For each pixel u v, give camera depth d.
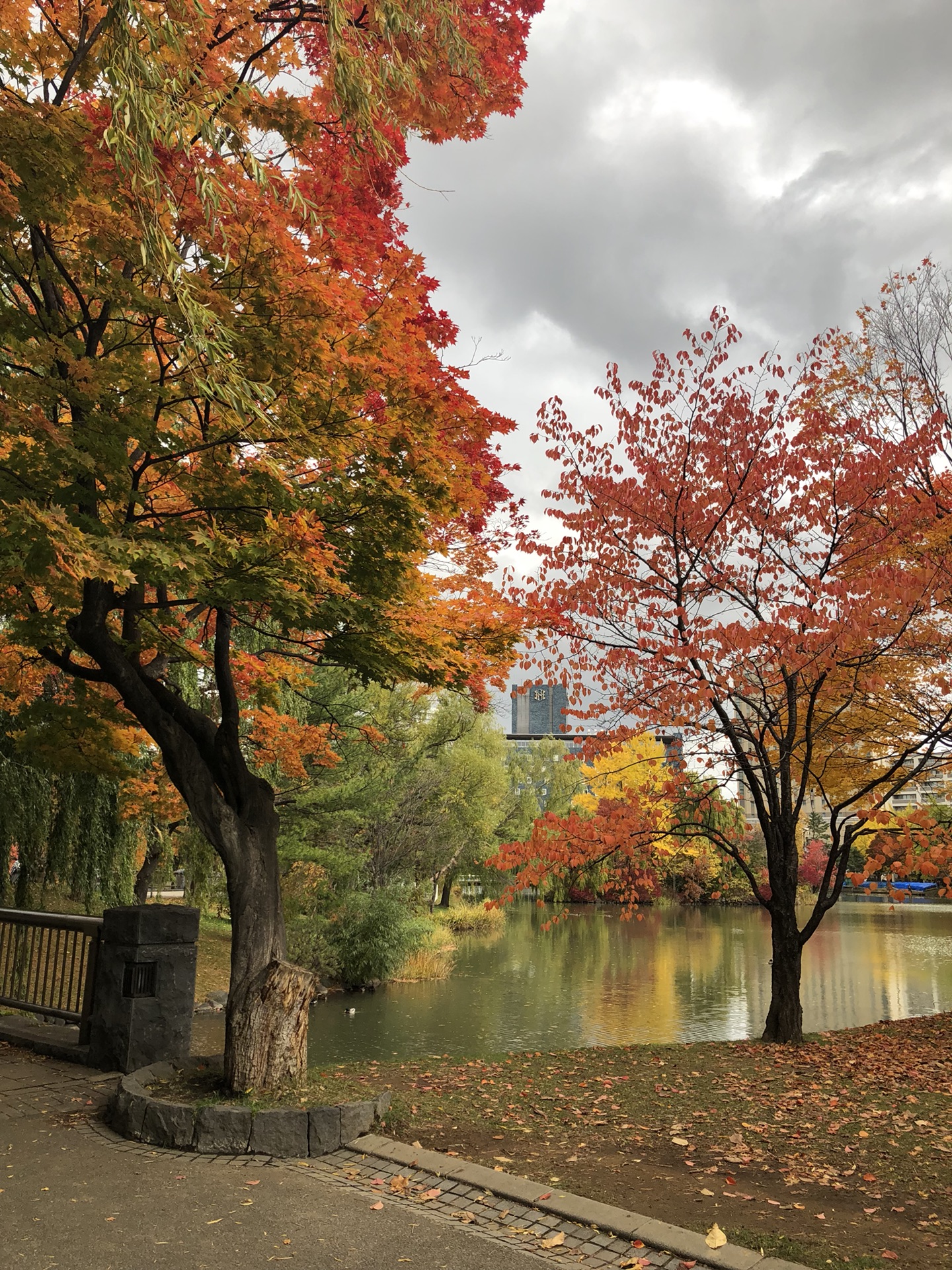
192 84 4.38
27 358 5.25
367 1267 3.50
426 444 6.57
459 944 29.27
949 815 12.31
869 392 12.10
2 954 8.32
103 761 8.41
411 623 7.22
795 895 10.59
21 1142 5.03
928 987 19.95
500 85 6.00
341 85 4.45
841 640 8.90
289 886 21.38
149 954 6.74
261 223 5.21
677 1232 3.82
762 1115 6.36
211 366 4.14
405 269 6.09
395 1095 6.45
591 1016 16.78
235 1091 5.50
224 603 6.08
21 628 6.71
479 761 33.53
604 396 10.92
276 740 12.16
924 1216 4.25
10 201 4.75
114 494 5.52
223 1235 3.78
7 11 5.44
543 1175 4.72
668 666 10.45
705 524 10.66
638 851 11.27
